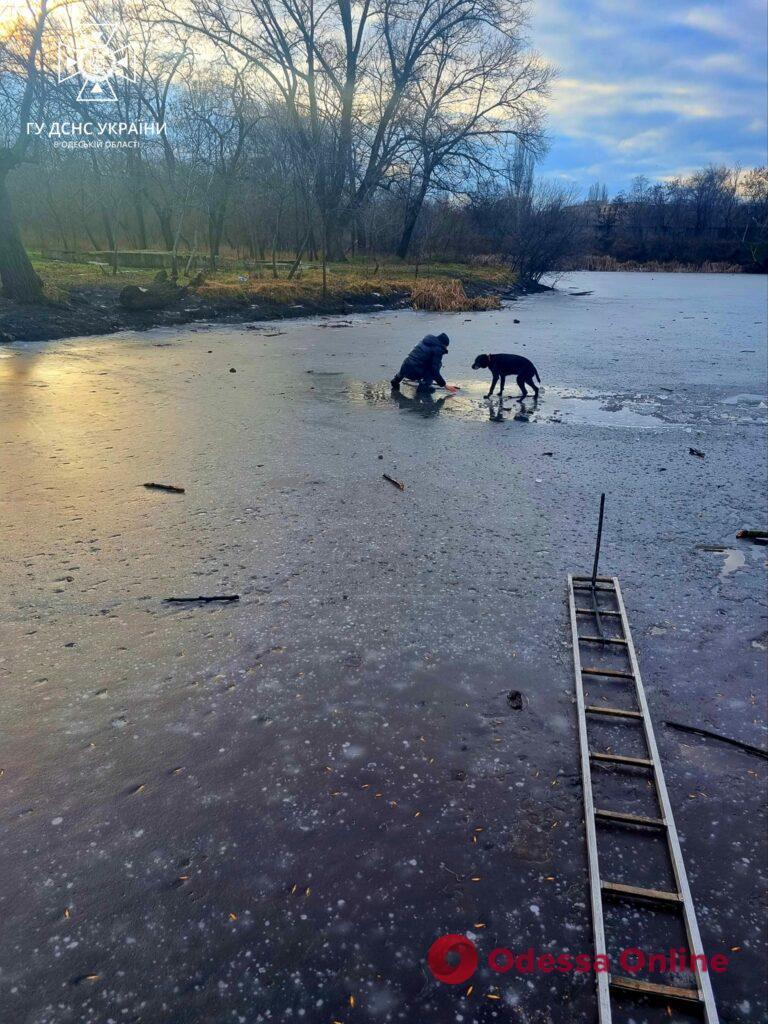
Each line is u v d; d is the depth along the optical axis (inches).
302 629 150.0
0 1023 73.2
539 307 1091.3
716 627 155.3
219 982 78.3
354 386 437.7
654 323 862.5
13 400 364.5
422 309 981.8
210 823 99.5
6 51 696.4
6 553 182.5
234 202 1209.4
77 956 80.7
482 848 96.4
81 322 654.5
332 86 1396.4
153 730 118.1
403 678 134.1
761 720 124.3
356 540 197.0
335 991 77.8
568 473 268.7
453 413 371.2
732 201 3267.7
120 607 157.2
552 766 112.3
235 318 764.0
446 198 1529.3
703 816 102.9
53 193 1300.4
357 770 110.3
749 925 86.6
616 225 3314.5
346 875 91.7
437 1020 75.1
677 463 285.4
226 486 239.3
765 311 1034.7
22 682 129.6
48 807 101.6
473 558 187.8
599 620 153.8
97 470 252.7
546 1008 76.6
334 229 1370.6
